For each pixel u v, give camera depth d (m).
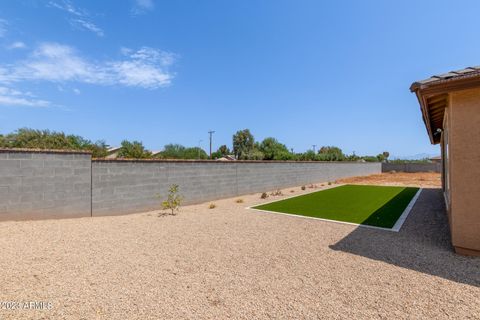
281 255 4.44
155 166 9.09
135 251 4.62
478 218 4.23
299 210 8.78
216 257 4.34
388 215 7.82
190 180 10.38
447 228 6.17
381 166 36.81
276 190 15.31
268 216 7.78
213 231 6.03
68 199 7.00
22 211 6.25
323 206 9.59
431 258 4.24
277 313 2.68
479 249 4.21
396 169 36.03
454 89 4.08
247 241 5.24
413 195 12.41
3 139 12.45
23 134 12.94
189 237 5.53
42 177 6.55
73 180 7.09
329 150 45.56
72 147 13.62
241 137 47.88
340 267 3.91
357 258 4.28
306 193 13.83
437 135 10.57
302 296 3.04
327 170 21.86
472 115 4.25
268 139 39.75
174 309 2.75
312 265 3.99
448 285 3.30
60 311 2.68
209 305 2.84
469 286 3.27
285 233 5.84
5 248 4.58
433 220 7.05
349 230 6.09
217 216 7.83
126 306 2.79
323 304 2.86
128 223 6.84
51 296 2.99
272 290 3.19
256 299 2.97
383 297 3.01
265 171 14.66
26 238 5.17
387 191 14.29
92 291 3.12
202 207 9.70
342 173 24.86
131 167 8.39
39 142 12.91
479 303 2.87
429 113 6.20
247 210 8.88
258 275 3.63
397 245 4.94
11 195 6.11
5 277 3.47
